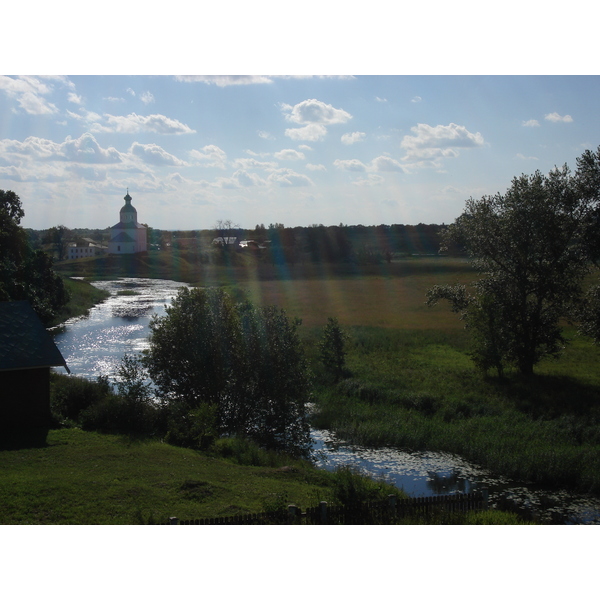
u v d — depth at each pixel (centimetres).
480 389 3209
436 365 3847
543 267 3569
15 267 5381
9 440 2014
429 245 18612
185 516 1334
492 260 3794
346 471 1639
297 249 17088
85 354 4409
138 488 1518
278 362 2538
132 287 11206
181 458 1892
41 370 2227
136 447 1991
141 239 18975
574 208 3516
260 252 17675
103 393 2622
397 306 7569
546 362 3994
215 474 1734
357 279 11538
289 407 2536
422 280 11031
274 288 10025
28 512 1312
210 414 2278
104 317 6825
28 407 2211
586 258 3516
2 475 1591
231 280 11994
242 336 2577
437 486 1983
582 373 3622
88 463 1755
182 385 2591
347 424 2741
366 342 4650
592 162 3469
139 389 2466
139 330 5738
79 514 1314
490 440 2375
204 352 2566
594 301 3453
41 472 1639
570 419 2566
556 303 3616
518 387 3206
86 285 9794
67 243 19425
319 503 1409
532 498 1881
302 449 2367
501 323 3478
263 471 1831
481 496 1541
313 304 7812
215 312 2623
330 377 3559
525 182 3584
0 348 2172
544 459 2080
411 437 2498
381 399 3114
